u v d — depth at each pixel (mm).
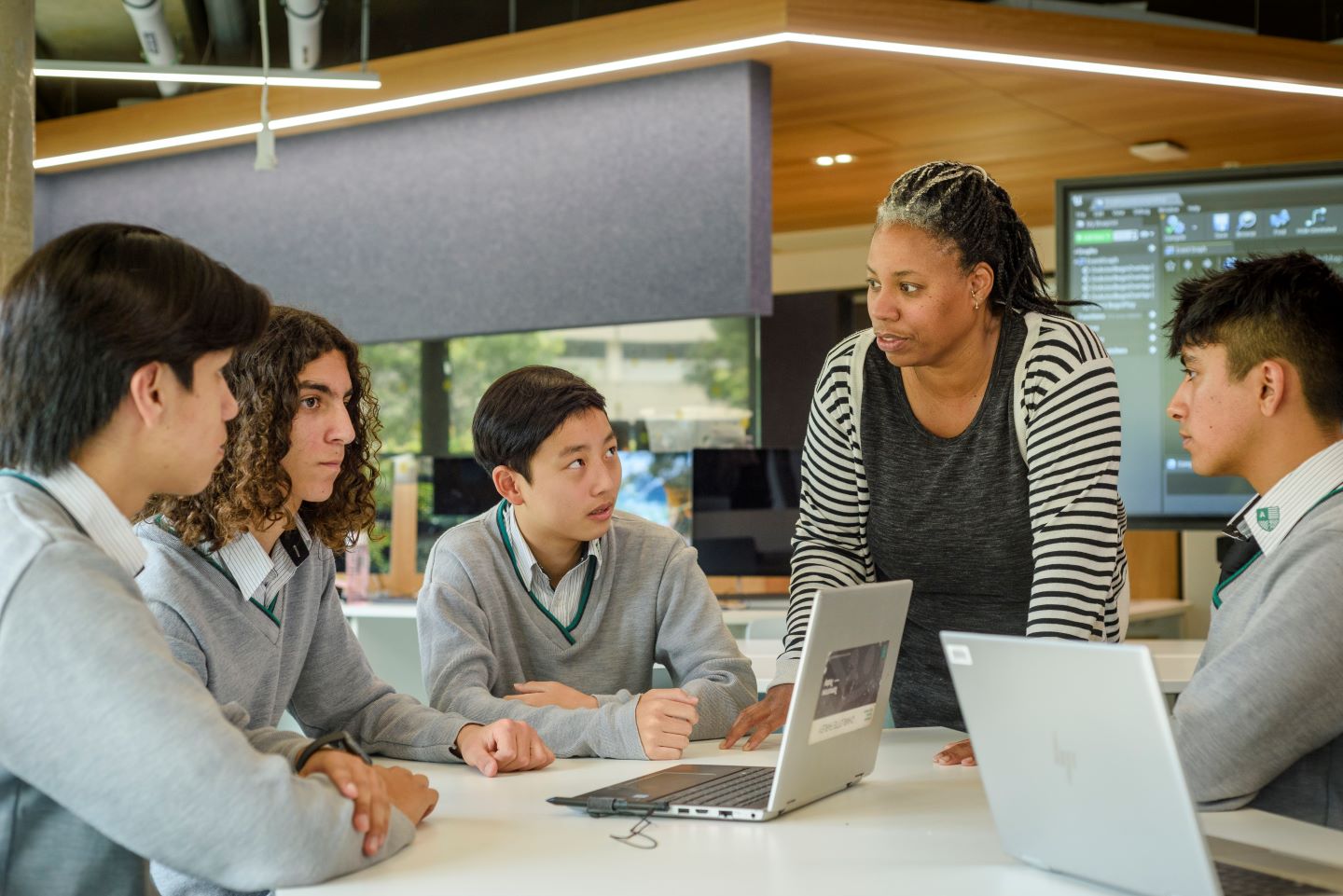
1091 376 1846
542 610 2117
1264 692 1349
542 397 2027
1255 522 1501
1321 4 4656
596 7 4730
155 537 1641
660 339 5793
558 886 1133
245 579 1685
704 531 4707
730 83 4559
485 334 5230
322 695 1876
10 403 1183
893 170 5980
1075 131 5316
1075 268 4418
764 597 4695
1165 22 4504
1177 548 5039
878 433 2025
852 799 1494
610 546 2152
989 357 1922
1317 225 4234
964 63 4426
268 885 1127
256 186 5793
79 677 1101
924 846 1270
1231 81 4605
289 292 5715
